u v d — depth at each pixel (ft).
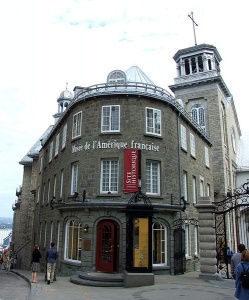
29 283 53.88
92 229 58.29
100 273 54.39
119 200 59.36
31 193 138.00
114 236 57.82
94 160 62.44
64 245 64.18
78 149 65.62
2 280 63.16
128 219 48.06
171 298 35.06
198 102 139.13
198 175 87.15
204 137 97.14
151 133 64.34
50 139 97.50
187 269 68.33
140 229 47.29
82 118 67.10
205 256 51.01
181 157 73.67
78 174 63.98
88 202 59.16
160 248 60.85
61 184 75.66
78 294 39.11
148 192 62.34
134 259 46.39
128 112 63.93
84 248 57.67
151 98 66.13
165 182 64.18
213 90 136.15
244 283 21.58
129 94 64.39
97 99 65.77
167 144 66.80
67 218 64.49
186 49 147.54
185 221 71.20
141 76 86.74
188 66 150.00
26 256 116.16
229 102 155.02
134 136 62.69
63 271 61.67
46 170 97.60
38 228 95.66
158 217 60.95
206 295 36.81
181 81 144.77
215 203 52.90
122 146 62.03
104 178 61.82
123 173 60.64
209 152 104.99
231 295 36.70
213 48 144.66
